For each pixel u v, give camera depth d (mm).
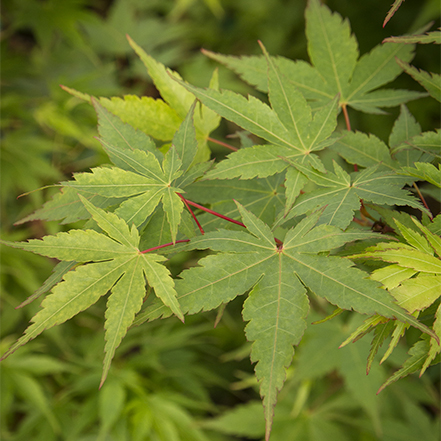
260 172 517
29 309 973
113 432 816
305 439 848
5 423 881
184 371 1001
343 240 496
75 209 518
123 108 554
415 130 554
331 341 815
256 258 499
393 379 486
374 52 581
